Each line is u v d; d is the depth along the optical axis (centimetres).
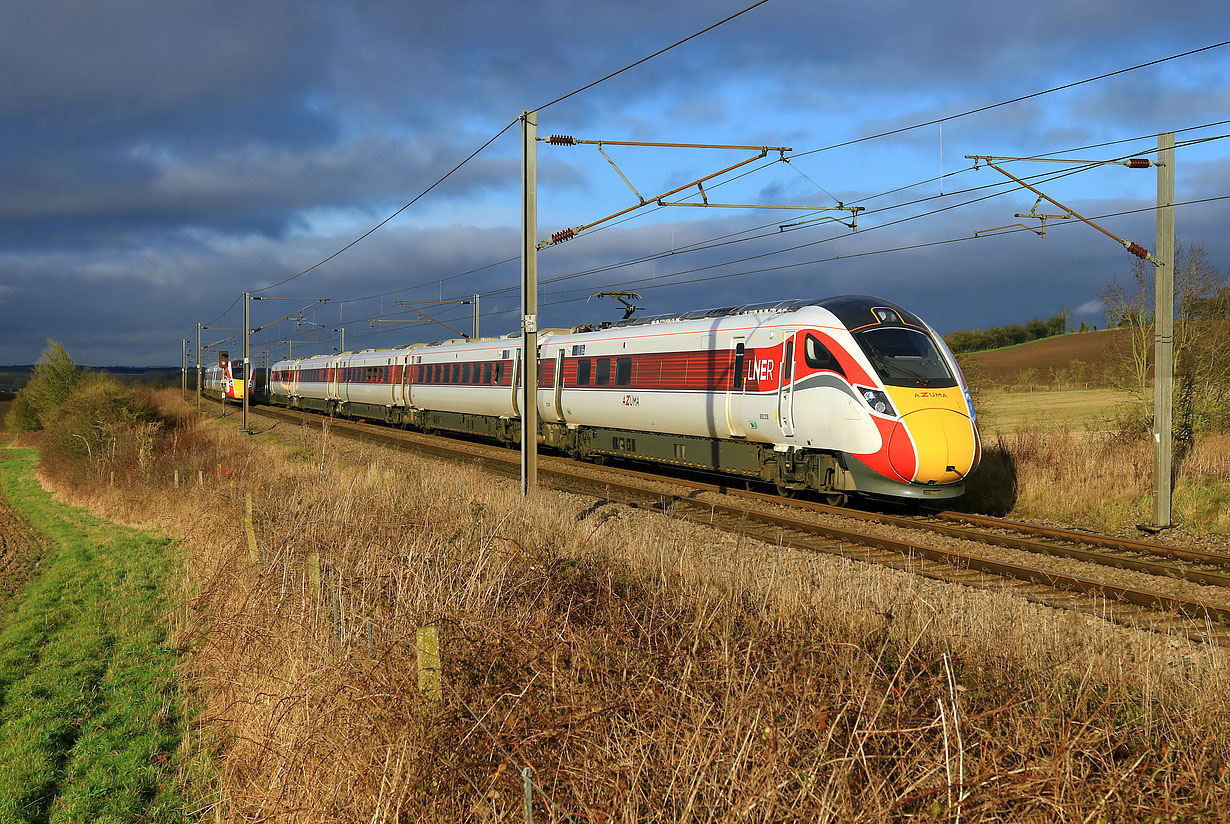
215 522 1381
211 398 7300
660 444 1886
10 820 604
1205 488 1439
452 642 558
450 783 438
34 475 3466
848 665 483
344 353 4253
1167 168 1299
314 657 628
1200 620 791
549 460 2255
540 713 474
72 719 786
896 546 1117
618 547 945
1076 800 359
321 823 457
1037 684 511
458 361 2823
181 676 860
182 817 584
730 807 366
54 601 1280
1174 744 434
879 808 354
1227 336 1830
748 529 1254
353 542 939
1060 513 1454
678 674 482
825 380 1418
